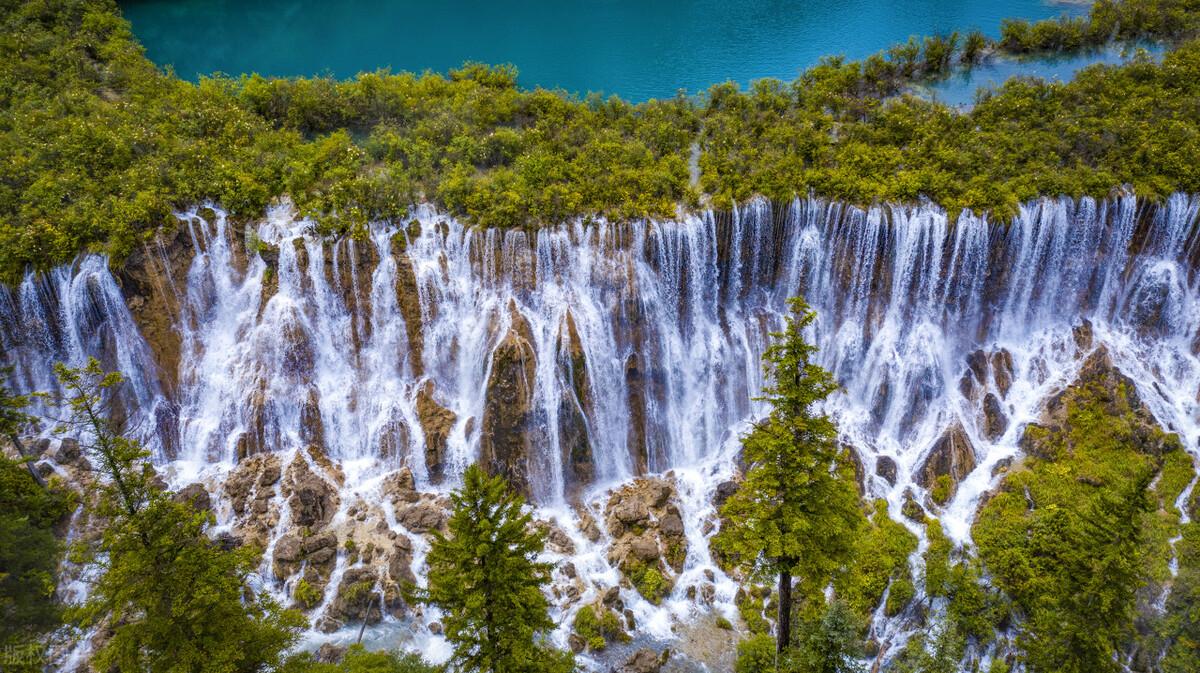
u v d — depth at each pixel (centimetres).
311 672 2873
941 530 4316
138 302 4759
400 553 4203
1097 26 7581
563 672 3009
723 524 4478
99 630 3803
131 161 5316
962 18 9269
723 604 4138
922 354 4922
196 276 4884
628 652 3919
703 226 4916
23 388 4766
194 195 5006
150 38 9700
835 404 5022
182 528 2652
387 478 4647
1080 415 4672
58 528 4241
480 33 9894
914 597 3997
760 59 8719
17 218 4806
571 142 5741
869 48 8662
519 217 4881
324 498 4456
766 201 4953
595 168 5278
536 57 9075
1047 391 4875
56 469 4516
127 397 4775
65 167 5178
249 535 4300
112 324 4759
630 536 4409
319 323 4906
